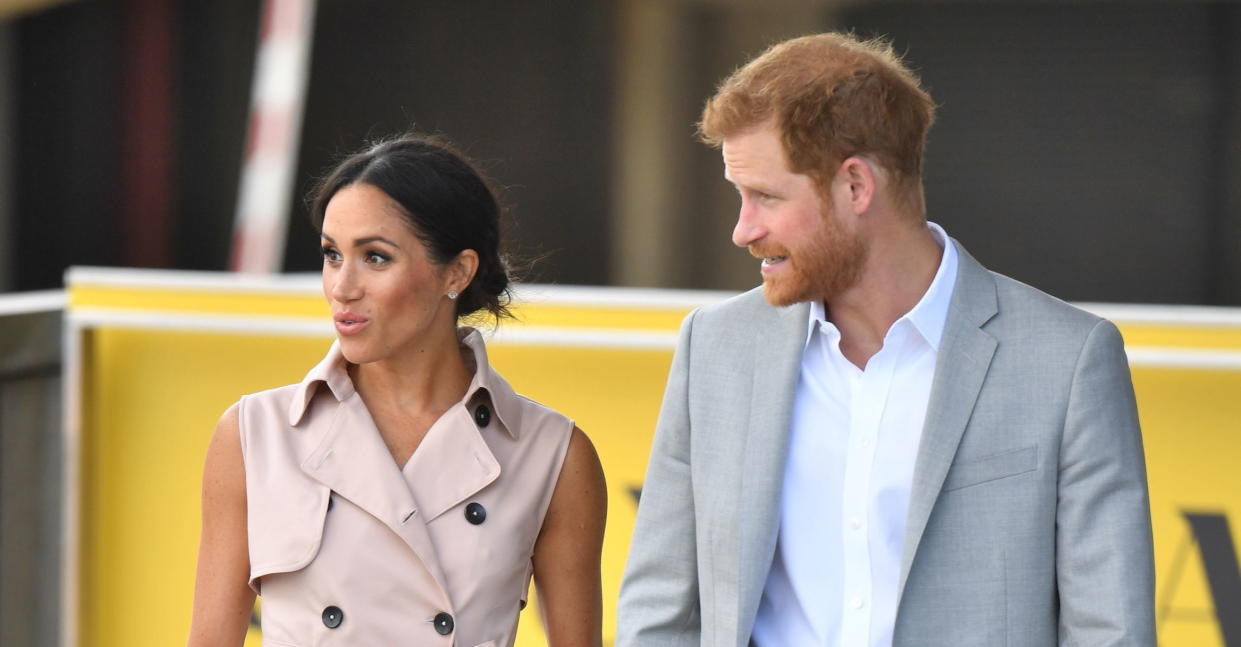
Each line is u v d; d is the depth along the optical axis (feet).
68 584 42.16
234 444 27.40
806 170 25.61
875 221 26.30
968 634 25.80
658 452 28.86
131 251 103.96
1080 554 25.68
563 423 28.60
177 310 41.98
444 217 26.53
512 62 105.29
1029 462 25.98
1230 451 37.50
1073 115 97.50
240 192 102.58
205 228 103.65
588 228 106.22
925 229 27.25
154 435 42.29
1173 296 97.60
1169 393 37.70
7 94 102.17
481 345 28.27
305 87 104.27
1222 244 96.68
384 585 26.43
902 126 26.05
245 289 41.75
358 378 28.07
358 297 26.25
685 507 28.50
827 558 26.71
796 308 27.48
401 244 26.20
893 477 26.43
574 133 105.50
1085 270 98.53
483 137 105.91
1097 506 25.76
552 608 28.71
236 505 27.32
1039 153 98.27
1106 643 25.16
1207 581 37.52
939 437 25.98
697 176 105.50
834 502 26.73
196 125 103.35
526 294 39.99
